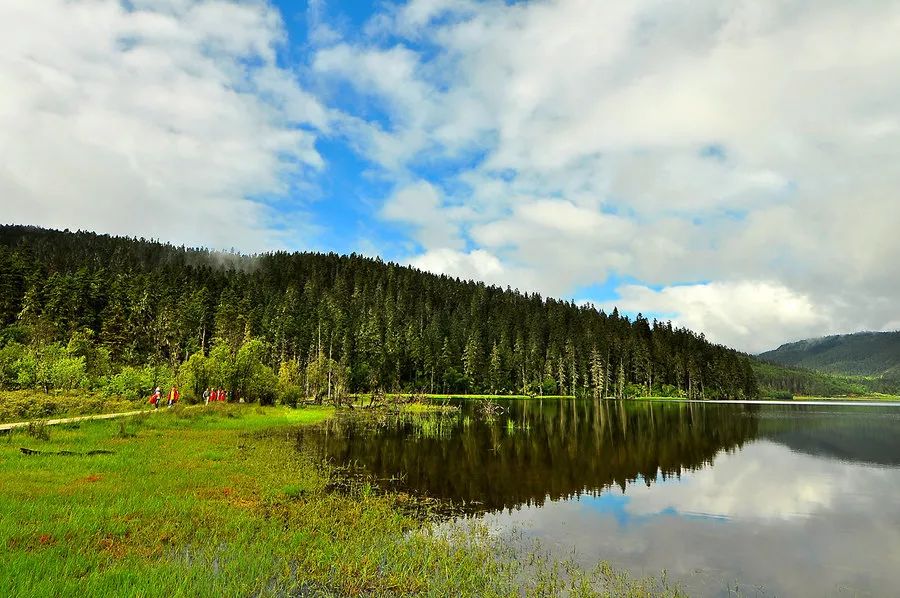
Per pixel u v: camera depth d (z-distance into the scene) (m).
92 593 7.83
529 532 14.40
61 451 18.95
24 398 34.34
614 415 64.12
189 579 8.77
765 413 70.81
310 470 20.34
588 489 20.48
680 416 63.25
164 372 53.25
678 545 13.72
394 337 114.56
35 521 10.94
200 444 24.27
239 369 51.62
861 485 22.22
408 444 31.34
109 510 12.32
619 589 10.59
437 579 10.41
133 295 92.44
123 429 24.92
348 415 50.53
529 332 139.88
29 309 75.38
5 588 7.48
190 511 13.07
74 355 57.97
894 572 12.03
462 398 102.75
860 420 58.19
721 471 25.34
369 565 10.64
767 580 11.44
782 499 19.50
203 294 104.50
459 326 136.62
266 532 12.12
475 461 26.14
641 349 128.50
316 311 115.75
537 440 35.91
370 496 17.09
